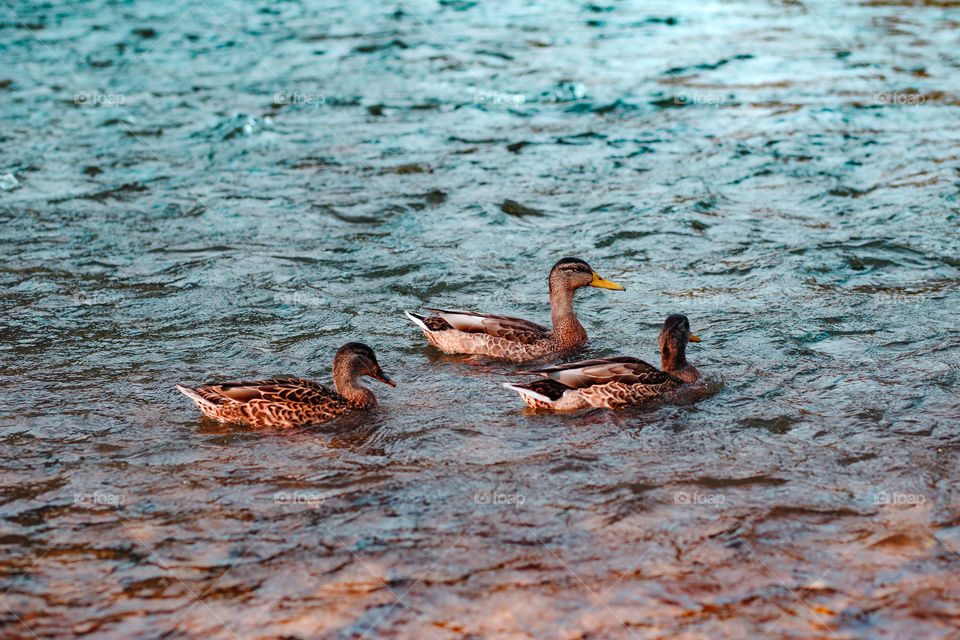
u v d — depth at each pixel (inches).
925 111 958.4
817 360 459.5
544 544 302.5
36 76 1147.3
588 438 381.4
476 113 1015.6
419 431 390.3
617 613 267.4
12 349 490.3
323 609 271.0
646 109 1012.5
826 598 272.5
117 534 311.3
